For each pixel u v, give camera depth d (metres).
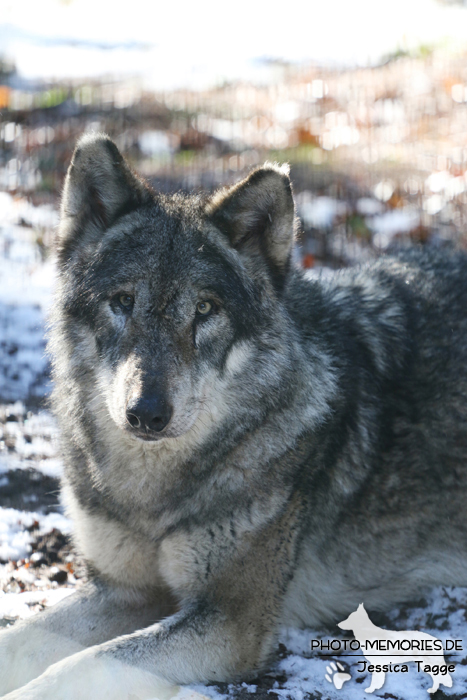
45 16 46.97
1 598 8.24
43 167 23.00
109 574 8.14
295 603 8.38
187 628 7.32
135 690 6.70
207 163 23.94
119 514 7.87
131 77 36.38
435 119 28.45
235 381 7.68
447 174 22.39
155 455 7.66
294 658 7.88
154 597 8.38
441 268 9.96
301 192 21.11
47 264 17.06
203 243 7.58
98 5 49.72
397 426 8.52
